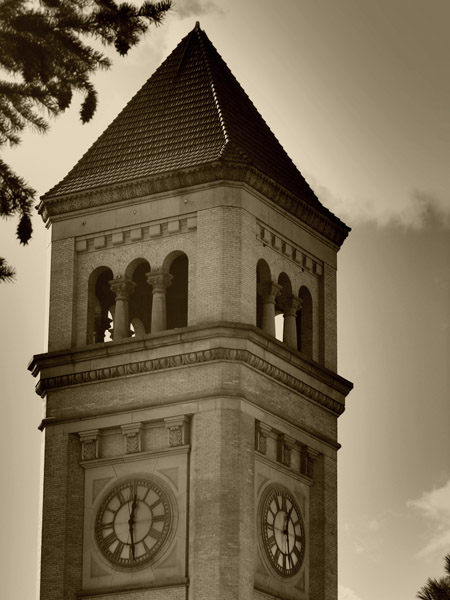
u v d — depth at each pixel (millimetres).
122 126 95750
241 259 90125
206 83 95562
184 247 91000
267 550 88812
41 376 91688
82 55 56812
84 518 89438
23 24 55656
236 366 88375
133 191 92438
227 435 87500
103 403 90250
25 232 58156
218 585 85750
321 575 91500
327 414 94000
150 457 88750
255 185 91562
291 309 93938
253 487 88375
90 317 92875
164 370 89375
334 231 97125
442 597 71312
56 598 88562
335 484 93562
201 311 89562
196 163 91062
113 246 92688
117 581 87875
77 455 90312
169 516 87688
